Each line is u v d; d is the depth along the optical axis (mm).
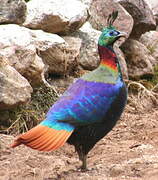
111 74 8914
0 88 11297
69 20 14438
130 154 10414
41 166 9742
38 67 12617
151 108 15297
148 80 17078
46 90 13133
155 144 11617
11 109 12078
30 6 14414
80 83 8820
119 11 16391
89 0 16234
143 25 17328
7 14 13219
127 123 13539
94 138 8734
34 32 13695
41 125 8008
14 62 12109
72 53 14195
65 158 10312
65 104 8445
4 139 11086
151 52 18250
